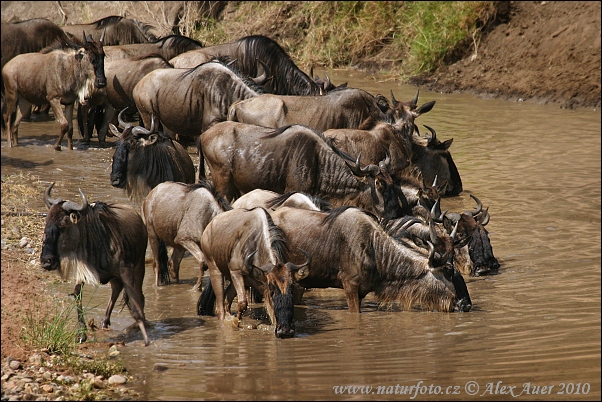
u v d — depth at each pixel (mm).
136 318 21984
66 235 21469
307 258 22406
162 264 26391
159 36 60000
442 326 23250
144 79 38594
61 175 37562
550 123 49594
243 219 23109
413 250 24781
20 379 19484
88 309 24188
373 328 23188
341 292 27109
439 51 62438
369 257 24438
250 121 33625
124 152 28391
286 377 19453
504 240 30797
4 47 48094
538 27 60844
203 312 24094
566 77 56375
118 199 33688
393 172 30547
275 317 21797
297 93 40750
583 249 29750
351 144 31609
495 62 60625
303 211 24875
